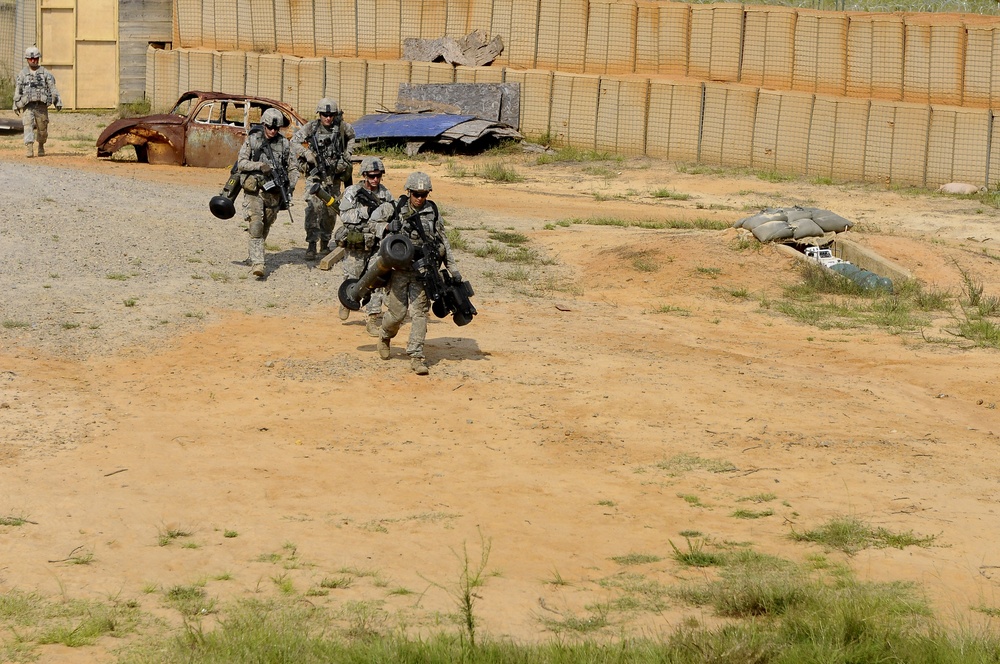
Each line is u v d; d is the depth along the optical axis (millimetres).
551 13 61094
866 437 18703
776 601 11914
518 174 54594
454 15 62875
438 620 11406
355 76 62312
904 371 23250
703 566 13250
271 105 50625
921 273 33562
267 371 21438
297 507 15203
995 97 54406
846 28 56469
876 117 54531
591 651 10391
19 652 10484
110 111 66938
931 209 47375
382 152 58031
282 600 12016
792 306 29391
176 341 22984
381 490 15938
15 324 22984
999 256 36219
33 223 30828
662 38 59750
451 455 17516
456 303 21531
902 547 13875
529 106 60344
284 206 28078
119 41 66875
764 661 10500
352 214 22406
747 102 56625
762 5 58344
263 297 26578
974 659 10258
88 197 35562
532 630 11305
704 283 31250
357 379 21172
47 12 66688
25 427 17922
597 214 43875
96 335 22875
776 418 19688
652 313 28188
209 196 39188
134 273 27375
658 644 10695
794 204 48281
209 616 11547
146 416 18891
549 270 33062
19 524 14234
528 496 15789
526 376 21734
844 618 11117
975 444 18500
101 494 15453
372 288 21906
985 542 14078
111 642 10820
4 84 67812
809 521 14883
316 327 24547
